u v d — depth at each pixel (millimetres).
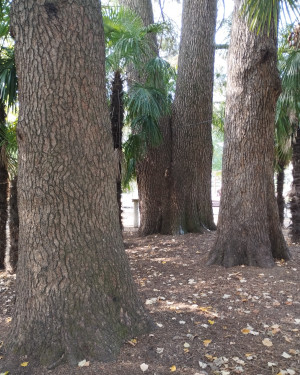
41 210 2619
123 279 2932
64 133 2594
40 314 2627
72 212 2656
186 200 8117
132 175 8859
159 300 4004
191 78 8055
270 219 5480
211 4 8164
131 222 12445
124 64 6820
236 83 5297
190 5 8180
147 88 7273
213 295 4145
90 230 2738
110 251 2861
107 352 2607
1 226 5906
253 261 5207
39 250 2643
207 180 8305
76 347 2576
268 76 5145
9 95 4805
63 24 2574
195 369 2549
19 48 2646
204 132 8141
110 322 2748
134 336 2865
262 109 5199
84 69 2654
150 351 2715
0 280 5145
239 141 5281
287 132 7336
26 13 2574
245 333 3123
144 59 8344
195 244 7004
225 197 5449
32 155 2602
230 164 5387
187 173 8086
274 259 5516
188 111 8062
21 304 2707
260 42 5078
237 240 5320
